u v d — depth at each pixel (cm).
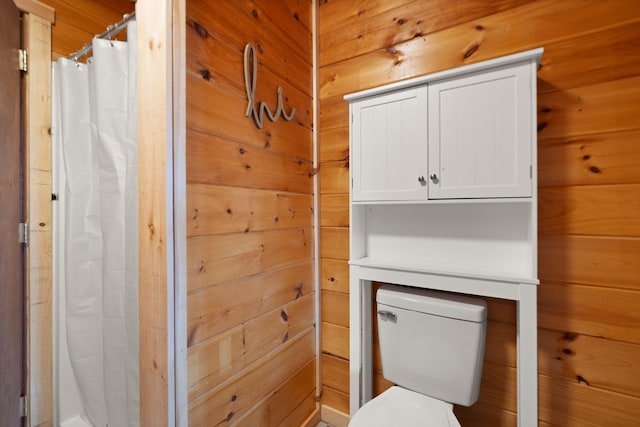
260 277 123
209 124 101
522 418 99
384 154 122
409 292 124
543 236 109
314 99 159
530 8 112
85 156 134
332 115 157
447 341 111
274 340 130
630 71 97
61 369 147
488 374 121
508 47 116
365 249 144
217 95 104
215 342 102
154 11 85
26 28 133
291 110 142
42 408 140
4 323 119
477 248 120
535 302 96
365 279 129
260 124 122
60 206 145
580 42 104
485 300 121
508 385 118
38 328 138
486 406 122
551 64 108
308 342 153
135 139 98
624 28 98
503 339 119
